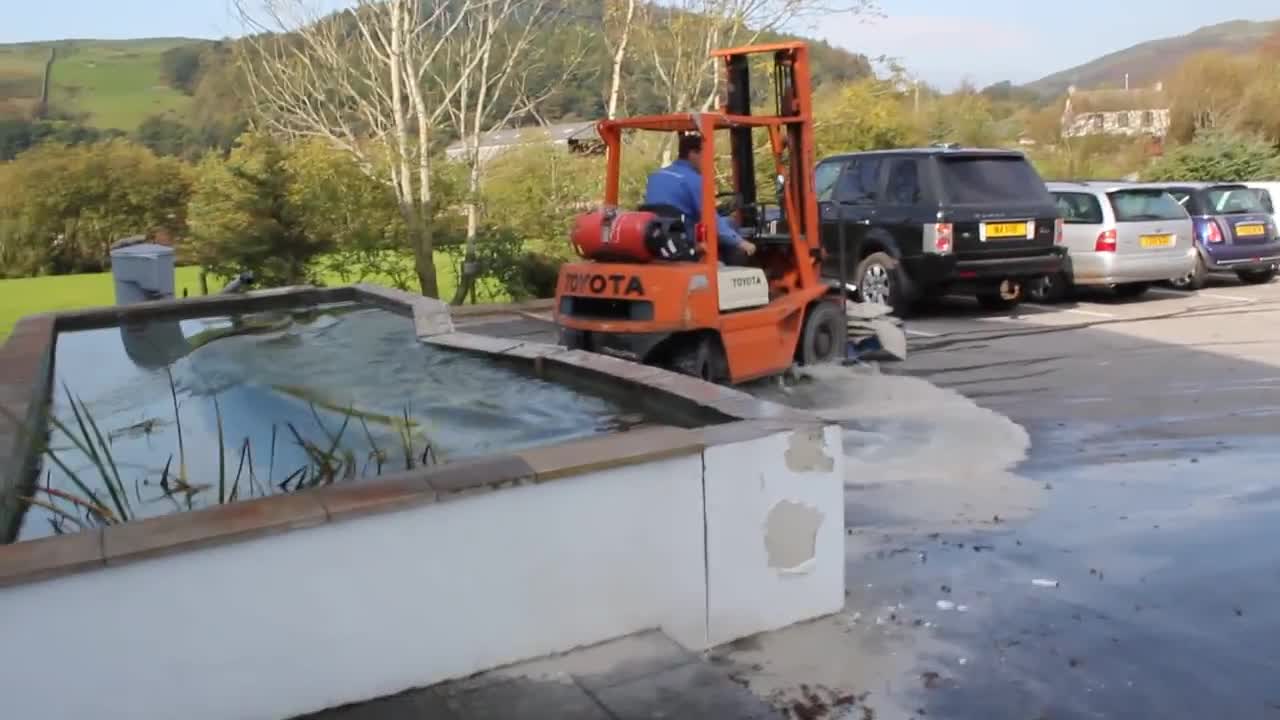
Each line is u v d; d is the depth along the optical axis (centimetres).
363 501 298
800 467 369
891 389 786
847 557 444
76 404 541
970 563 436
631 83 1716
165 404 538
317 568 293
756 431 364
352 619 301
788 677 338
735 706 307
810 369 827
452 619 315
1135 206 1330
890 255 1198
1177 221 1353
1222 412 705
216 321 786
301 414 504
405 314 773
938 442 637
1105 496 527
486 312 1270
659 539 345
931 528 482
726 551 358
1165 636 366
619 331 736
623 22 1655
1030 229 1183
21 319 719
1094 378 832
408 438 450
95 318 761
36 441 448
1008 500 522
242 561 283
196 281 1570
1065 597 400
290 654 293
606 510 335
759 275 768
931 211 1152
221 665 284
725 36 1702
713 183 728
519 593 325
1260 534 465
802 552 374
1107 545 455
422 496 304
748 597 365
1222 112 3244
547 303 1319
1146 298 1387
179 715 280
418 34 1455
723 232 761
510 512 319
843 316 859
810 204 830
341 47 1532
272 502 299
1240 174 2367
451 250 1447
